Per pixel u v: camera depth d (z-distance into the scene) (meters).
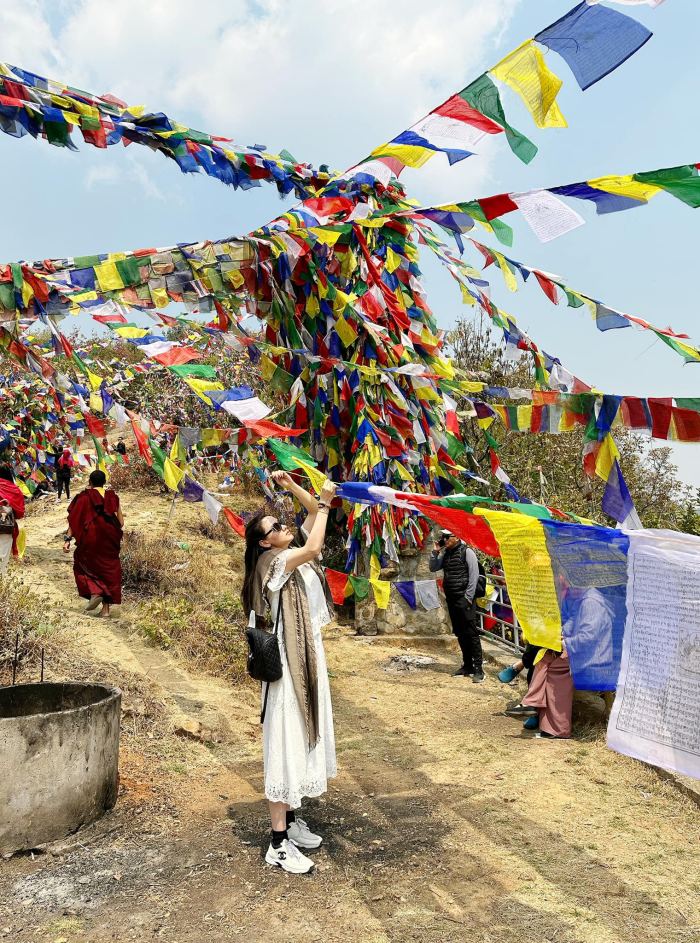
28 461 14.25
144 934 2.75
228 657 6.85
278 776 3.24
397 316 6.34
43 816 3.40
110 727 3.79
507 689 6.95
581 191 2.44
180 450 4.22
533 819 3.81
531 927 2.78
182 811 3.90
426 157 2.97
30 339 5.67
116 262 3.99
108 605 7.59
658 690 2.19
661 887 3.10
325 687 3.47
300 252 4.22
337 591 4.77
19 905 2.93
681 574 2.20
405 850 3.47
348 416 7.30
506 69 2.45
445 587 7.45
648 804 4.01
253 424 3.76
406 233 6.80
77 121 3.95
